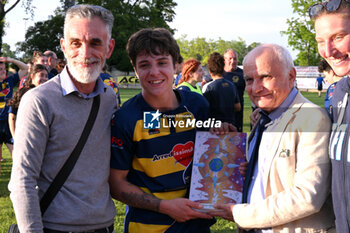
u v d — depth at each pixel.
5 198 5.07
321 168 1.66
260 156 1.83
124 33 42.53
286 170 1.72
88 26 1.93
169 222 2.05
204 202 1.98
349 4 1.57
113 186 2.12
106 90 2.12
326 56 1.66
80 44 1.93
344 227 1.55
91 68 1.94
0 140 6.07
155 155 2.04
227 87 3.58
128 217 2.14
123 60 41.78
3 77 5.94
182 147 2.08
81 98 1.98
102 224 2.03
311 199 1.63
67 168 1.93
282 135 1.75
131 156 2.08
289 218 1.68
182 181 2.08
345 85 1.65
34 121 1.86
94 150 2.00
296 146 1.73
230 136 2.06
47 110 1.89
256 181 1.85
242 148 2.03
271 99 1.79
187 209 1.97
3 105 5.90
